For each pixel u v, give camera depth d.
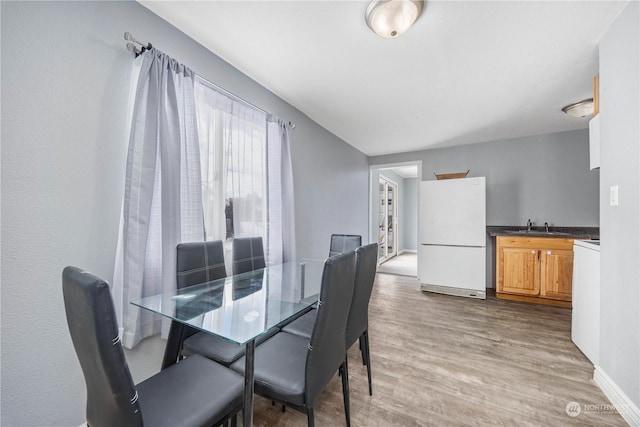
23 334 1.16
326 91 2.62
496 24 1.67
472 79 2.36
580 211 3.64
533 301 3.40
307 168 3.27
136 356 1.55
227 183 2.14
